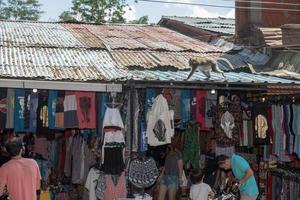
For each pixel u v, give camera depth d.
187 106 10.10
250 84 9.84
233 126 10.55
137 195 9.57
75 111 9.45
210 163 11.11
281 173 10.76
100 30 16.62
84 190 10.82
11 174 6.39
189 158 10.71
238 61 12.74
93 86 9.18
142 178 9.61
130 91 9.40
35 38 13.99
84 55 12.22
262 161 11.33
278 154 10.66
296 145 10.27
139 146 9.49
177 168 10.52
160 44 14.25
